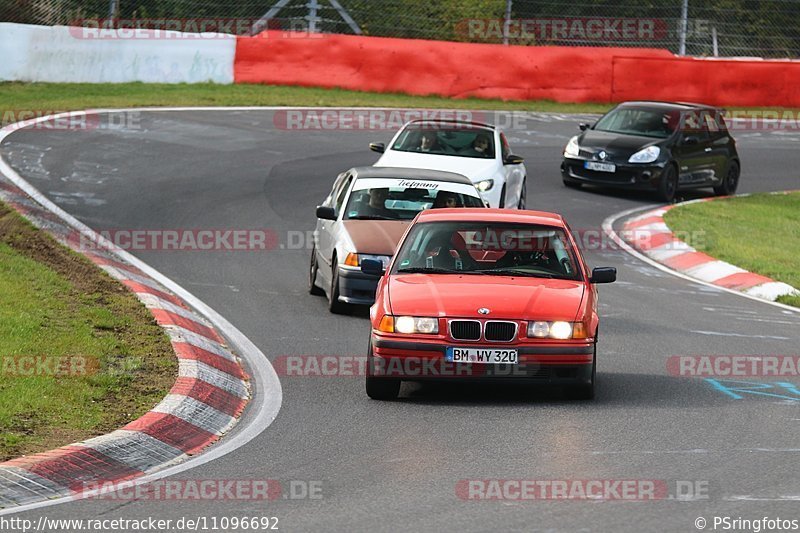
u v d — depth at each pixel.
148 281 51.75
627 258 64.81
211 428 31.75
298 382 37.53
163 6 119.38
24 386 32.38
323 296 52.59
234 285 53.19
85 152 79.56
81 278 48.22
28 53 101.44
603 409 33.97
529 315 34.19
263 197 73.25
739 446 29.61
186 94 104.12
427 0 127.75
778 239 70.88
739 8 136.25
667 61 121.12
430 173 54.00
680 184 85.88
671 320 49.25
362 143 92.31
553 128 106.88
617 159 83.38
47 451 27.45
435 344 34.00
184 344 39.09
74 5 109.94
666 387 37.34
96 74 105.06
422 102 111.19
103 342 38.03
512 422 32.19
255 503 24.62
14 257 48.91
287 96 107.25
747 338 45.81
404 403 34.84
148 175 75.56
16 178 70.44
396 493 25.28
